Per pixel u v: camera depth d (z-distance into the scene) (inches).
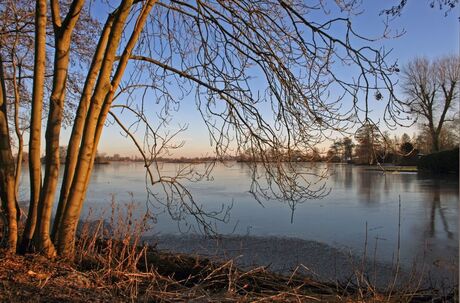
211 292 195.5
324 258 361.4
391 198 859.4
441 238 452.8
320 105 278.1
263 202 791.1
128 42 244.1
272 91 295.6
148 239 432.1
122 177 1806.1
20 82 328.2
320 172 279.9
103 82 230.2
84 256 224.1
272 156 282.0
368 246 414.3
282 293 187.2
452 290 205.2
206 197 882.8
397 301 190.1
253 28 300.4
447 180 1366.9
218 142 289.4
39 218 221.1
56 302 164.4
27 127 317.1
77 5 227.5
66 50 235.6
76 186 225.3
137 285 191.9
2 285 176.6
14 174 227.6
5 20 310.0
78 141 233.5
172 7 298.5
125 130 271.4
